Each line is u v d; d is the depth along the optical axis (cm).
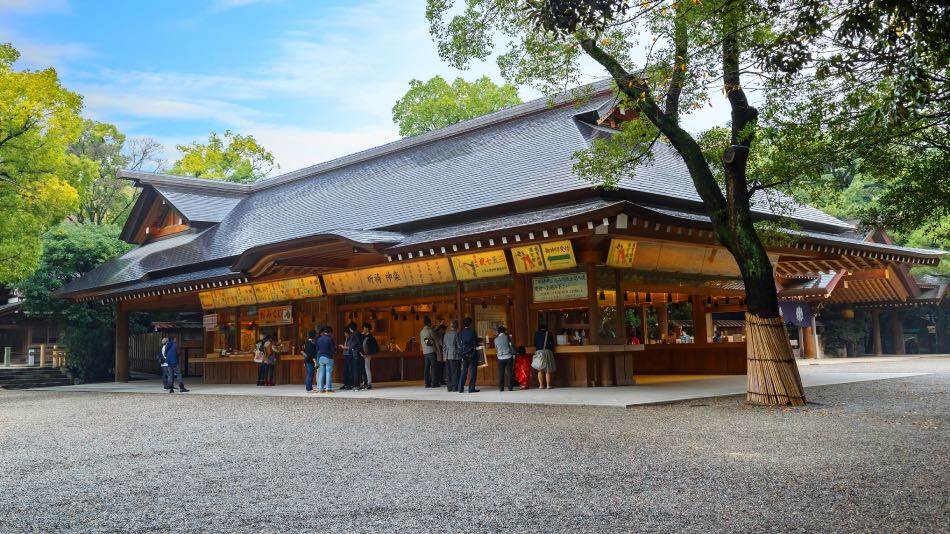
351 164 3023
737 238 1333
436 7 1342
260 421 1312
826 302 3869
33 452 1009
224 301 2616
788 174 1216
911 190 1179
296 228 2591
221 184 3450
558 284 1762
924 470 710
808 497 614
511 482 705
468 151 2461
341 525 571
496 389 1833
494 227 1758
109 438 1140
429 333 2000
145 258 3081
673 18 1200
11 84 2512
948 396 1416
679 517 564
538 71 1398
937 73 950
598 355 1778
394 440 1013
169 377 2283
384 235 2022
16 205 2652
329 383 1970
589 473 735
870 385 1694
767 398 1305
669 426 1062
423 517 587
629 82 1329
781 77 992
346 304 2298
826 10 830
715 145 1485
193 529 571
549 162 2022
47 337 4269
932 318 4338
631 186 1806
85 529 579
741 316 3428
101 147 4856
